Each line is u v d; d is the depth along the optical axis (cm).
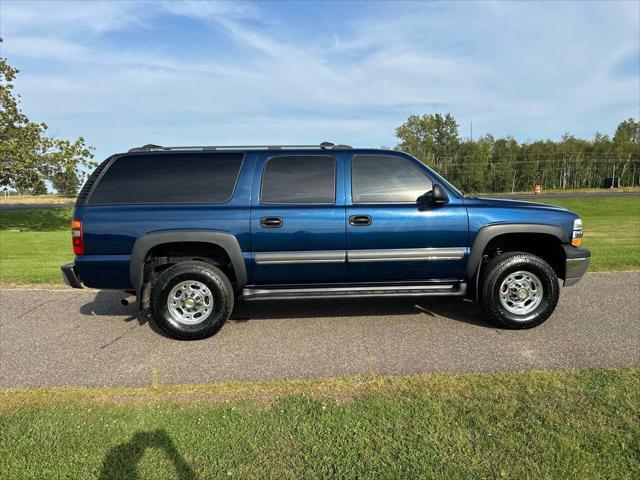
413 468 238
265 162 466
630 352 396
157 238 440
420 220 457
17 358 414
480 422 280
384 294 466
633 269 748
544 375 345
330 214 452
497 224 461
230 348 431
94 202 448
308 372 371
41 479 236
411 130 8306
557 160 8819
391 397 316
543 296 464
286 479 232
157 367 389
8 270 838
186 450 259
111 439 271
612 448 252
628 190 6619
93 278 447
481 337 445
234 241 446
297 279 464
